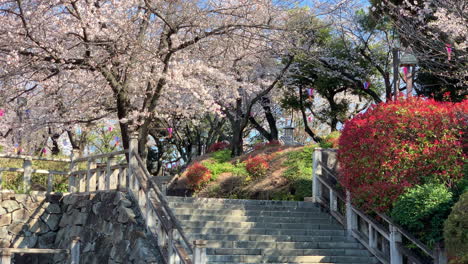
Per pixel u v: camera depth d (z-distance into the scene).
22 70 13.14
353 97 28.58
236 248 9.67
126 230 9.88
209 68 15.09
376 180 10.10
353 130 10.77
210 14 14.59
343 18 21.86
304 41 20.27
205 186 17.80
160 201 9.26
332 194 12.22
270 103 26.25
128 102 13.95
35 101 15.59
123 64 13.46
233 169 18.11
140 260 8.95
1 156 12.27
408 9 17.98
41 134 20.72
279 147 19.30
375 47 24.47
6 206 12.15
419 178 9.72
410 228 9.27
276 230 10.91
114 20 13.27
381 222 10.41
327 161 13.92
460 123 9.93
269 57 19.84
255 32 14.52
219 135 28.77
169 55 13.59
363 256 10.43
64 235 12.33
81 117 15.93
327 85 24.45
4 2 12.05
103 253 10.41
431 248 8.54
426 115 9.91
